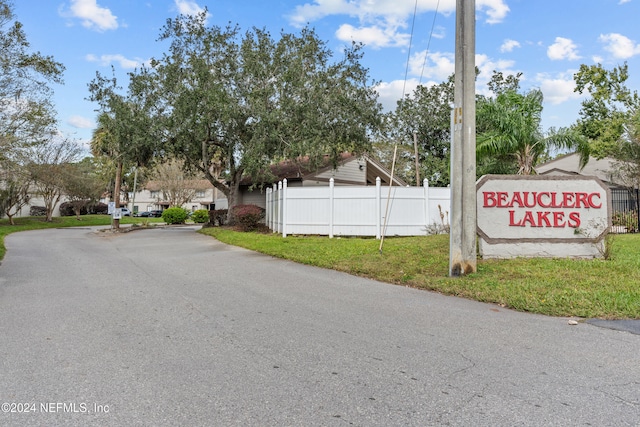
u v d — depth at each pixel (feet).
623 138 78.69
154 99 67.77
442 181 105.60
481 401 10.84
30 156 78.23
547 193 32.71
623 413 10.19
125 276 30.50
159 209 248.73
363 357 14.05
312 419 9.94
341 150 76.23
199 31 67.36
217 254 43.04
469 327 17.54
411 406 10.58
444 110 102.17
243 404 10.71
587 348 14.90
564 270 27.32
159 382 12.06
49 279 29.58
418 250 36.76
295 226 54.39
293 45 68.74
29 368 13.12
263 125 62.13
